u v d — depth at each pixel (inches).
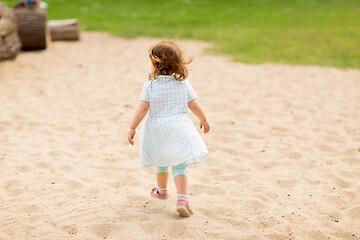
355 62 639.1
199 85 499.2
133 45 761.0
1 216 206.8
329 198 232.8
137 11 1172.5
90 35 850.1
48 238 186.5
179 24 989.8
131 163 280.7
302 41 793.6
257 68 599.8
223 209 216.7
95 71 561.3
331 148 313.1
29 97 434.0
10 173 259.0
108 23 987.3
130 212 209.8
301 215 211.2
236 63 631.2
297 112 402.6
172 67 204.5
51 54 658.2
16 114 376.8
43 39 666.2
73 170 266.4
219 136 334.3
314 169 274.8
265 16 1101.1
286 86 501.7
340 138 334.6
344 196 237.5
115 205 218.1
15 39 597.9
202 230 194.9
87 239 185.9
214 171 271.9
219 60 650.2
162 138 201.3
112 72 557.3
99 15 1092.5
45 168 269.3
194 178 259.0
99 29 912.9
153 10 1195.9
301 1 1362.0
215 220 206.4
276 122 372.8
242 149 310.0
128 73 553.9
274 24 982.4
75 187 241.6
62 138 323.9
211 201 227.3
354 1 1348.4
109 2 1290.6
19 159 281.1
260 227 201.6
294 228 199.6
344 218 210.2
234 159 292.5
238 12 1171.9
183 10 1202.6
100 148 305.3
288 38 821.2
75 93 454.3
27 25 650.2
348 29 901.2
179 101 205.0
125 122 364.8
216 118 380.5
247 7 1261.1
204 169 274.4
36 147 303.7
